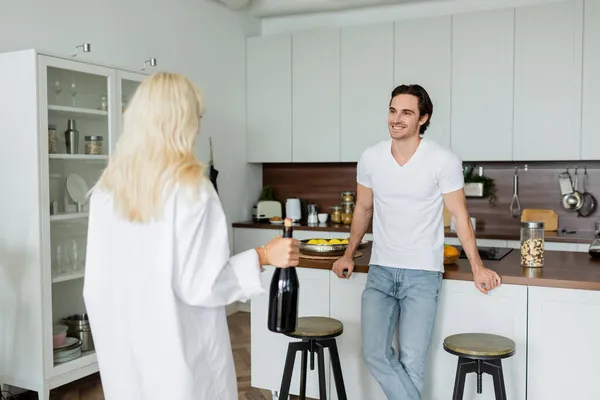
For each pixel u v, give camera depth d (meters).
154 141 1.56
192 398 1.59
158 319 1.55
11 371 3.33
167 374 1.57
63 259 3.40
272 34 5.95
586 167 4.87
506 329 2.70
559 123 4.60
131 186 1.56
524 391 2.69
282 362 3.24
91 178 3.61
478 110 4.85
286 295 1.85
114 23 4.25
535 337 2.65
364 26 5.23
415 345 2.52
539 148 4.68
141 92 1.60
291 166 6.00
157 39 4.66
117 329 1.63
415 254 2.53
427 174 2.45
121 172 1.58
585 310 2.55
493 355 2.29
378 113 5.21
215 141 5.36
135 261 1.57
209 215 1.58
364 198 2.78
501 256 3.22
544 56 4.62
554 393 2.63
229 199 5.57
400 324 2.57
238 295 1.63
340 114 5.38
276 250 1.73
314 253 3.14
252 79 5.75
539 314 2.63
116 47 4.27
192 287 1.54
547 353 2.63
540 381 2.65
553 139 4.63
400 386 2.50
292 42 5.55
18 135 3.24
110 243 1.62
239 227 5.56
